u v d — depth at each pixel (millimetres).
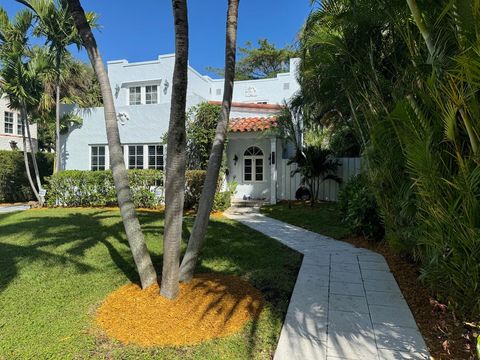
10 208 13289
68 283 4598
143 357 2859
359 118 6027
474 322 3000
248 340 3141
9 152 15469
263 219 10023
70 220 9359
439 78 3025
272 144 12578
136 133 13984
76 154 14742
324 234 7871
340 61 5465
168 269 3857
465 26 2557
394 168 4691
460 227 2809
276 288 4426
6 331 3301
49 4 12039
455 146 2812
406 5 3736
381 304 3916
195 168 12523
